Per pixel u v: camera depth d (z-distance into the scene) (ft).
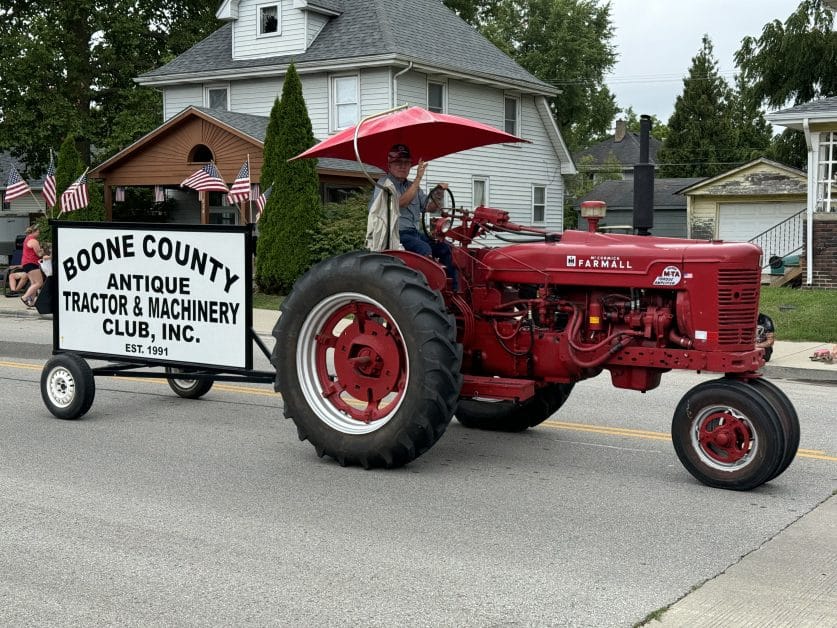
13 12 106.52
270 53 88.28
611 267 20.71
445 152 25.57
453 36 93.76
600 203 22.15
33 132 100.94
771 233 99.45
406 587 14.14
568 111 161.17
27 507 18.24
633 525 17.22
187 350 24.53
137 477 20.51
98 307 25.99
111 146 101.71
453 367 20.29
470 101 91.30
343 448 21.08
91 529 16.89
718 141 188.44
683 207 135.33
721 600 13.67
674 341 20.24
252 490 19.49
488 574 14.69
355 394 21.57
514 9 159.33
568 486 19.90
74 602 13.58
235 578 14.51
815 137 62.80
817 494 19.40
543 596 13.79
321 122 85.87
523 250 21.98
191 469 21.25
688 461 20.04
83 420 26.78
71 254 26.30
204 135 78.54
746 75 103.71
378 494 19.21
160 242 24.62
